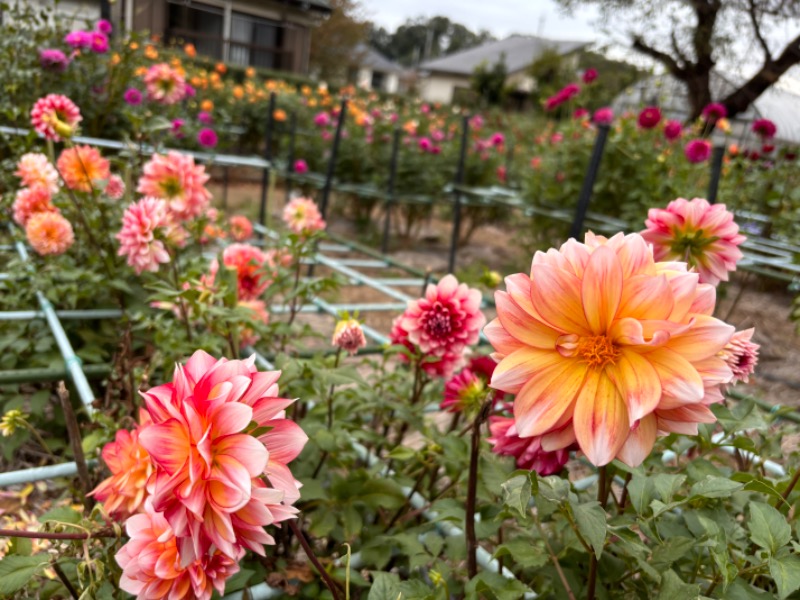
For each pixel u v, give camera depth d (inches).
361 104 375.9
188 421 29.0
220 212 134.0
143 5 291.0
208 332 78.0
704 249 52.1
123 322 88.6
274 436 32.6
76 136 103.0
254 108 356.2
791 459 57.3
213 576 34.7
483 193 216.1
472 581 40.8
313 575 50.6
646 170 201.5
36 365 95.7
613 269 30.0
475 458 40.6
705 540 38.6
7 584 40.3
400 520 58.0
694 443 51.9
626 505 49.4
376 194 262.4
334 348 88.8
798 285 148.2
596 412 30.0
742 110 365.1
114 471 45.3
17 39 180.4
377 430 78.3
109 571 45.0
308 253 90.6
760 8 339.0
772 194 206.1
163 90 155.8
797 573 32.4
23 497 82.6
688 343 29.5
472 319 64.9
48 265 100.7
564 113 257.9
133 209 76.8
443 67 1364.4
